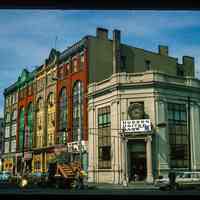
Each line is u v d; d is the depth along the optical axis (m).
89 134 50.19
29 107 72.62
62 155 53.62
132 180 43.97
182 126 46.50
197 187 35.56
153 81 44.56
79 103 53.81
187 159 46.22
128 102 45.44
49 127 62.91
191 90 47.56
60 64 60.31
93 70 52.72
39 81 68.44
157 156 43.69
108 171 46.34
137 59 56.44
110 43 54.88
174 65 61.62
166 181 34.69
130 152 44.81
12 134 79.88
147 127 43.62
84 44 53.22
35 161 66.94
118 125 45.31
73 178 38.19
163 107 44.97
